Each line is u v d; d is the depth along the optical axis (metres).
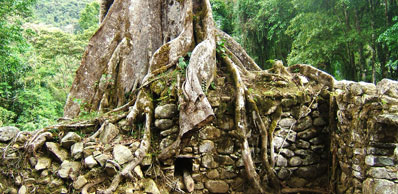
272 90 4.57
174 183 3.96
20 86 13.04
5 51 9.16
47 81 16.31
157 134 4.23
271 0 13.77
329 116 4.31
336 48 11.31
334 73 15.19
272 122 4.29
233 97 4.34
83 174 3.71
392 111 3.00
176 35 5.39
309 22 11.33
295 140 4.37
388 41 9.19
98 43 5.54
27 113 11.90
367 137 3.24
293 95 4.41
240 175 4.22
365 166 3.26
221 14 17.70
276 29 15.40
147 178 3.86
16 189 3.76
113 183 3.55
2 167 3.91
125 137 4.19
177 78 4.28
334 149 4.09
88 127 4.40
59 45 19.88
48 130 4.18
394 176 3.00
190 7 5.24
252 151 4.24
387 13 10.14
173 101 4.18
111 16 5.65
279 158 4.30
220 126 4.26
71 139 4.03
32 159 3.90
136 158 3.80
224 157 4.22
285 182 4.28
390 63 10.21
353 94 3.58
